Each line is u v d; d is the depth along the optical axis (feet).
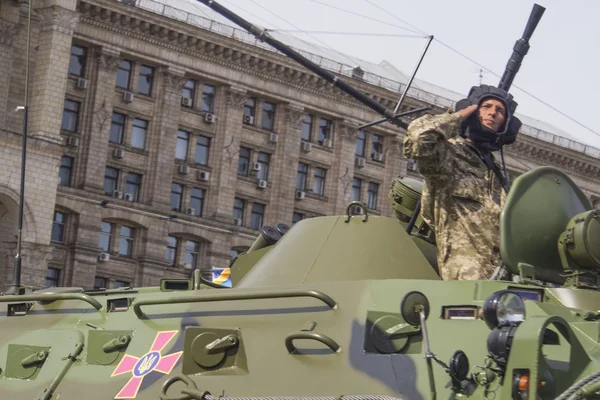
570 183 35.40
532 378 25.48
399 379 28.17
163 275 202.49
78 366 35.22
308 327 30.66
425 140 33.99
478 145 37.70
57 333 36.81
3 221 171.83
